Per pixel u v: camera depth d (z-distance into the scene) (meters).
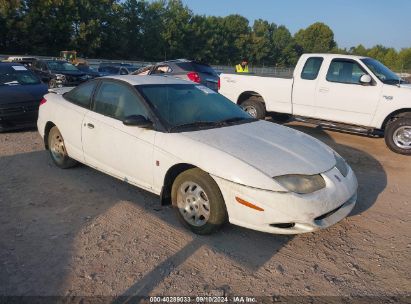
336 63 8.18
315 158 3.80
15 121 7.97
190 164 3.74
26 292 2.92
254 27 91.81
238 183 3.44
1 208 4.33
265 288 3.05
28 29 43.38
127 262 3.33
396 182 5.64
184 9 65.50
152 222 4.07
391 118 7.67
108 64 24.17
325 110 8.37
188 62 13.05
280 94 8.98
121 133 4.41
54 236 3.73
